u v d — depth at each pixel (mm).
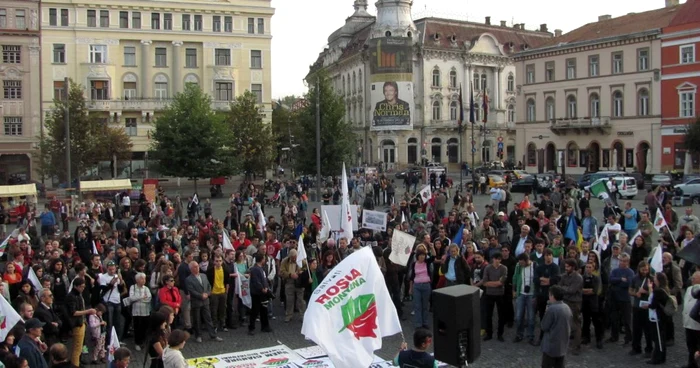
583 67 69438
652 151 63438
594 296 13359
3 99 64188
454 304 8438
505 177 52500
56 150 55062
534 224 19688
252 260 16672
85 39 65875
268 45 71562
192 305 14531
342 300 9016
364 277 9211
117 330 14242
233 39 70312
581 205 25500
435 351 8727
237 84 70562
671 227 21281
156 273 14812
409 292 18000
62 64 65438
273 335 15062
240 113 59969
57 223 33719
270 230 20672
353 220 22078
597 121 67562
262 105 71438
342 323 8930
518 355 13188
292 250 16375
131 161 67812
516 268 14227
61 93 65438
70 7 65312
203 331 15586
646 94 64000
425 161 81875
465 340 8523
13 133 64750
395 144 88062
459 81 91625
